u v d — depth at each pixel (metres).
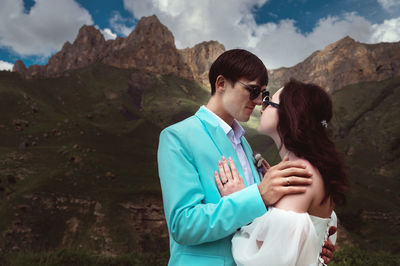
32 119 112.75
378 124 120.94
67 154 87.62
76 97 161.12
